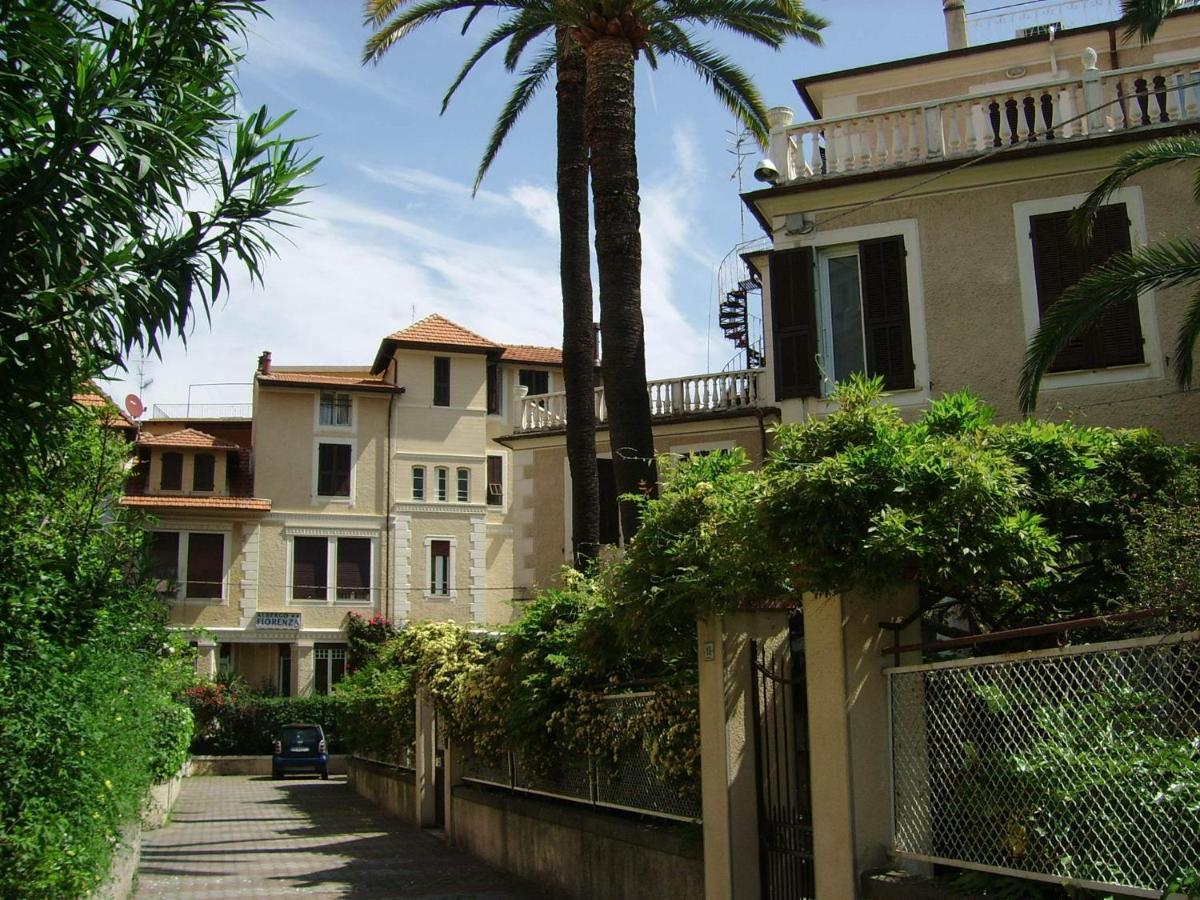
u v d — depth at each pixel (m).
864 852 6.77
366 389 45.47
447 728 16.69
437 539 45.75
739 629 8.60
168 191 5.91
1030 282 15.58
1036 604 7.68
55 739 7.30
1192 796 4.76
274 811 23.42
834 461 6.55
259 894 12.28
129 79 5.70
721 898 8.30
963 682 6.28
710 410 23.64
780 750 8.63
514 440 26.86
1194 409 14.52
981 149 16.00
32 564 7.74
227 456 45.38
